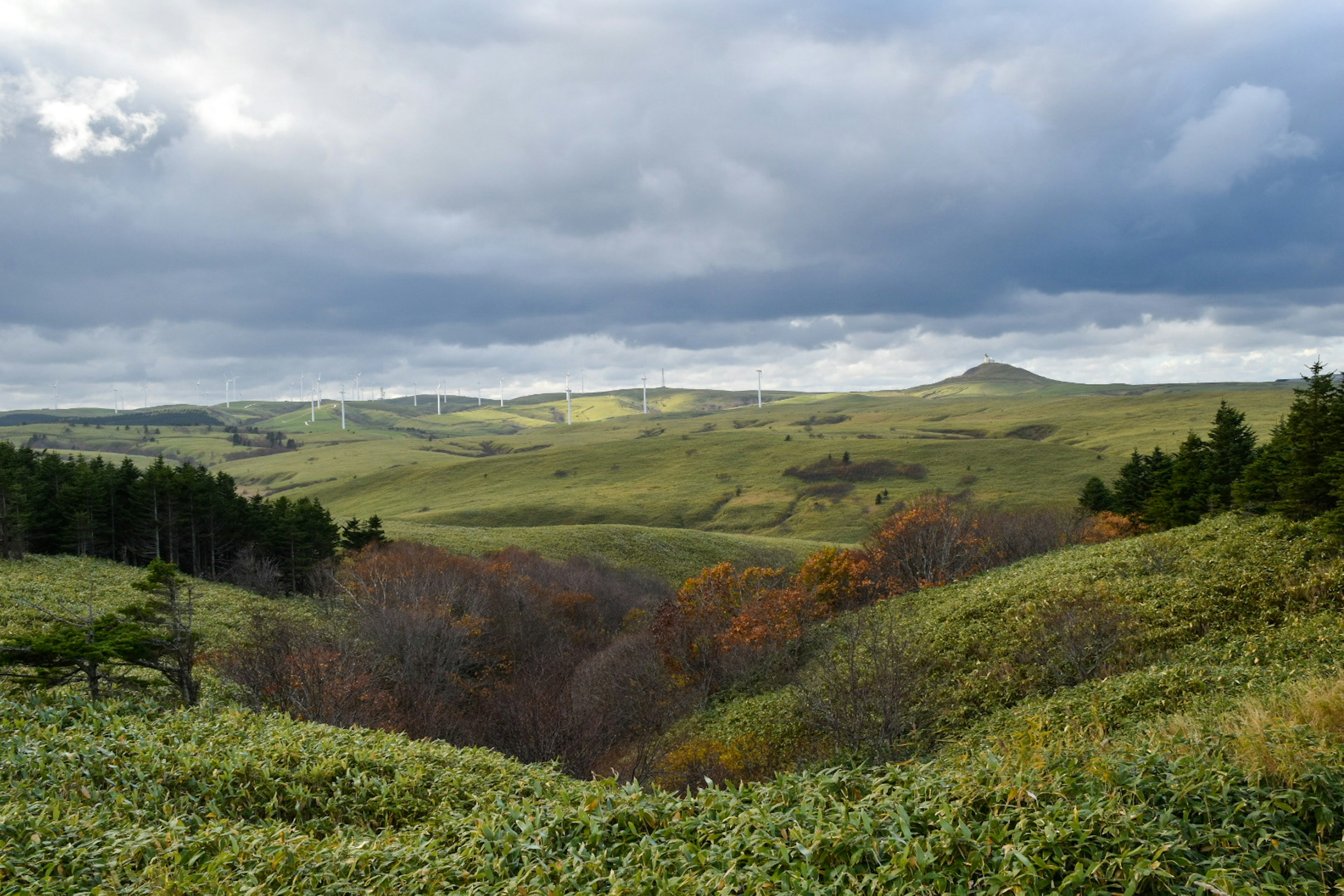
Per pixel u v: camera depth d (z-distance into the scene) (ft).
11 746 47.50
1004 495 573.74
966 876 25.84
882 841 27.71
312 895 30.99
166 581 88.33
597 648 223.71
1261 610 92.48
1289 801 27.81
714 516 604.90
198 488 290.35
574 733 115.85
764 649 156.46
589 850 32.45
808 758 94.58
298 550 274.57
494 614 205.77
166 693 83.61
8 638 75.05
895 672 94.58
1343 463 107.96
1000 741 42.83
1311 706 37.91
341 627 183.62
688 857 30.09
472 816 39.11
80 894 30.27
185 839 36.14
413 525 420.77
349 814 44.39
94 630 77.97
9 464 273.75
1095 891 23.71
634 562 369.50
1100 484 319.06
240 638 148.36
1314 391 121.08
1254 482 139.64
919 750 87.30
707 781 37.55
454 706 142.72
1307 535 109.50
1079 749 34.40
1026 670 97.76
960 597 140.46
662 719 142.92
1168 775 30.04
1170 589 105.29
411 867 33.40
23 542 228.43
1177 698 71.15
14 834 34.81
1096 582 118.21
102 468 319.06
